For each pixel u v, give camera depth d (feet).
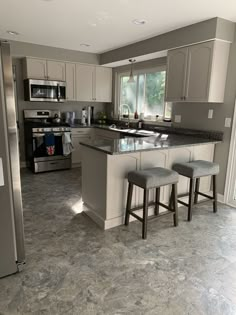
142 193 9.44
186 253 7.38
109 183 8.43
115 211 8.85
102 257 7.11
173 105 13.39
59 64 15.97
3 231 6.00
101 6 8.78
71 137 16.71
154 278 6.27
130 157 8.73
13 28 11.56
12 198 6.02
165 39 11.71
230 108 10.53
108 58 16.28
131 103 17.34
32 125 15.31
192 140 10.84
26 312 5.19
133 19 10.00
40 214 9.82
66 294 5.69
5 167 5.78
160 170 8.63
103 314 5.17
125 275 6.37
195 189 10.87
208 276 6.39
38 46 14.74
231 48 10.17
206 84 10.16
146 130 15.14
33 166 15.49
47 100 15.80
